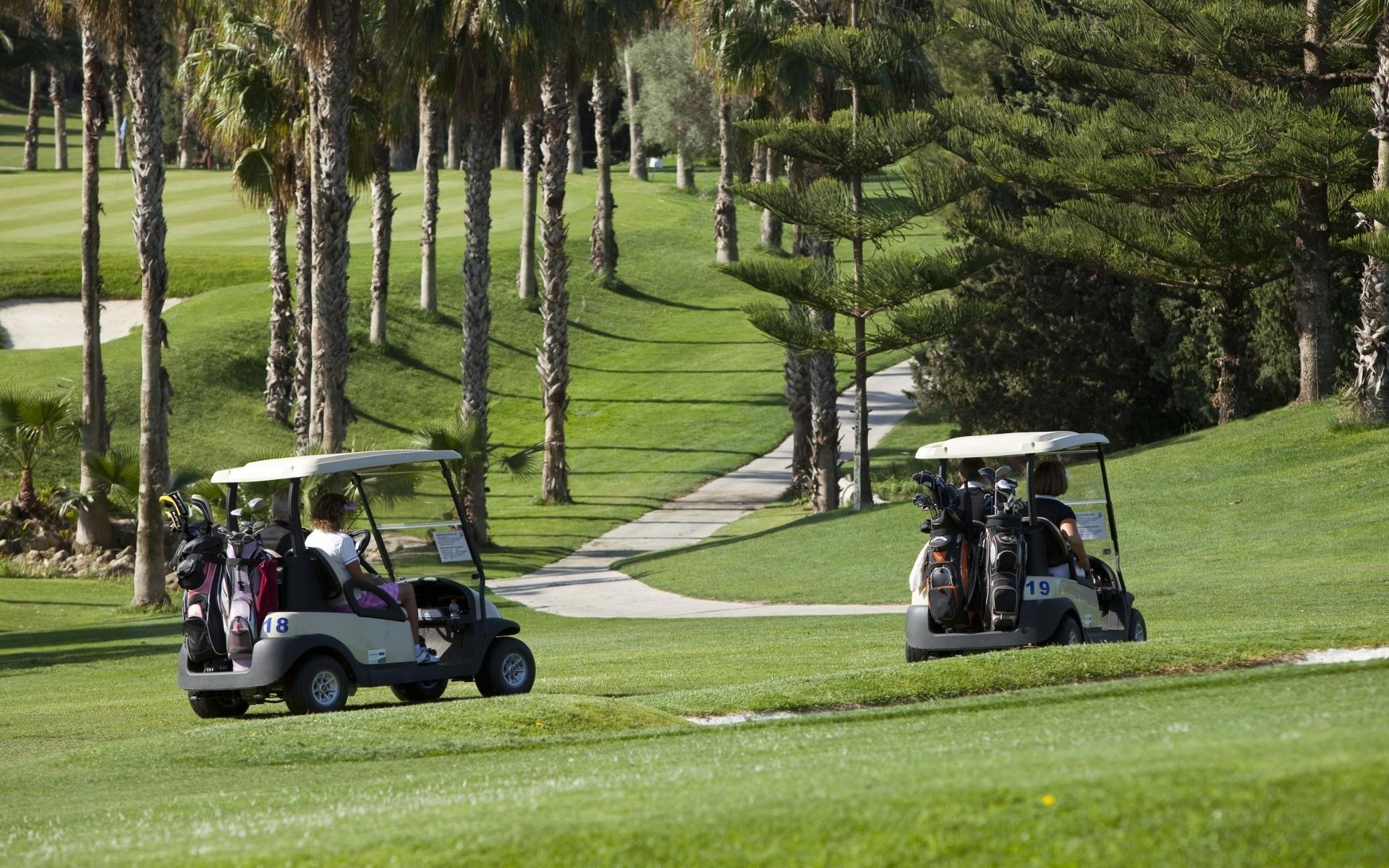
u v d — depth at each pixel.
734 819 14.49
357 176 116.25
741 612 71.06
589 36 116.69
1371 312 88.12
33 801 24.25
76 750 30.64
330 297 88.38
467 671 37.62
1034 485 36.03
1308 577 60.72
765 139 103.25
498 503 136.75
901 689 31.66
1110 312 119.62
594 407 173.88
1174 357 114.31
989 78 133.88
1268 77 98.69
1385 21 85.12
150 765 27.67
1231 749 15.56
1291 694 22.56
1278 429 92.88
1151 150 100.25
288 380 152.62
